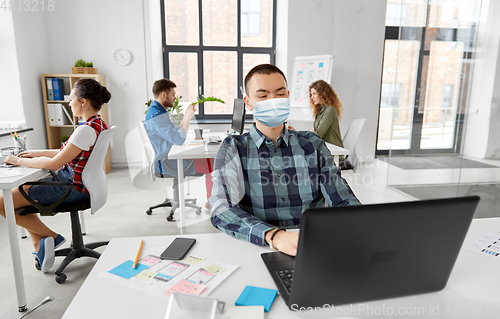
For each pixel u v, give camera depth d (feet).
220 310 1.74
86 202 6.40
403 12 11.34
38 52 13.30
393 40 16.85
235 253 2.87
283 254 2.81
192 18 14.97
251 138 3.62
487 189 11.25
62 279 6.11
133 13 13.82
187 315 1.73
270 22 16.22
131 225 8.91
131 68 14.06
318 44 15.39
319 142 3.79
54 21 13.84
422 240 1.94
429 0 10.62
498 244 3.16
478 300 2.25
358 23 15.43
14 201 5.98
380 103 17.49
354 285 1.95
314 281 1.89
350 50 15.62
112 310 2.09
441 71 10.77
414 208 1.84
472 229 3.52
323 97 10.25
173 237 3.16
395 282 2.04
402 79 11.58
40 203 6.10
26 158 6.03
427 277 2.11
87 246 7.12
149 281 2.41
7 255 7.16
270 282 2.43
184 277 2.47
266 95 3.39
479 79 10.59
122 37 13.91
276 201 3.54
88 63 13.55
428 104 11.11
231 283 2.40
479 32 10.32
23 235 8.02
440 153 11.13
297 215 3.57
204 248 2.95
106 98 6.42
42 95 13.69
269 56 16.47
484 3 10.23
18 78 12.02
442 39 10.59
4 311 5.32
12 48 11.80
